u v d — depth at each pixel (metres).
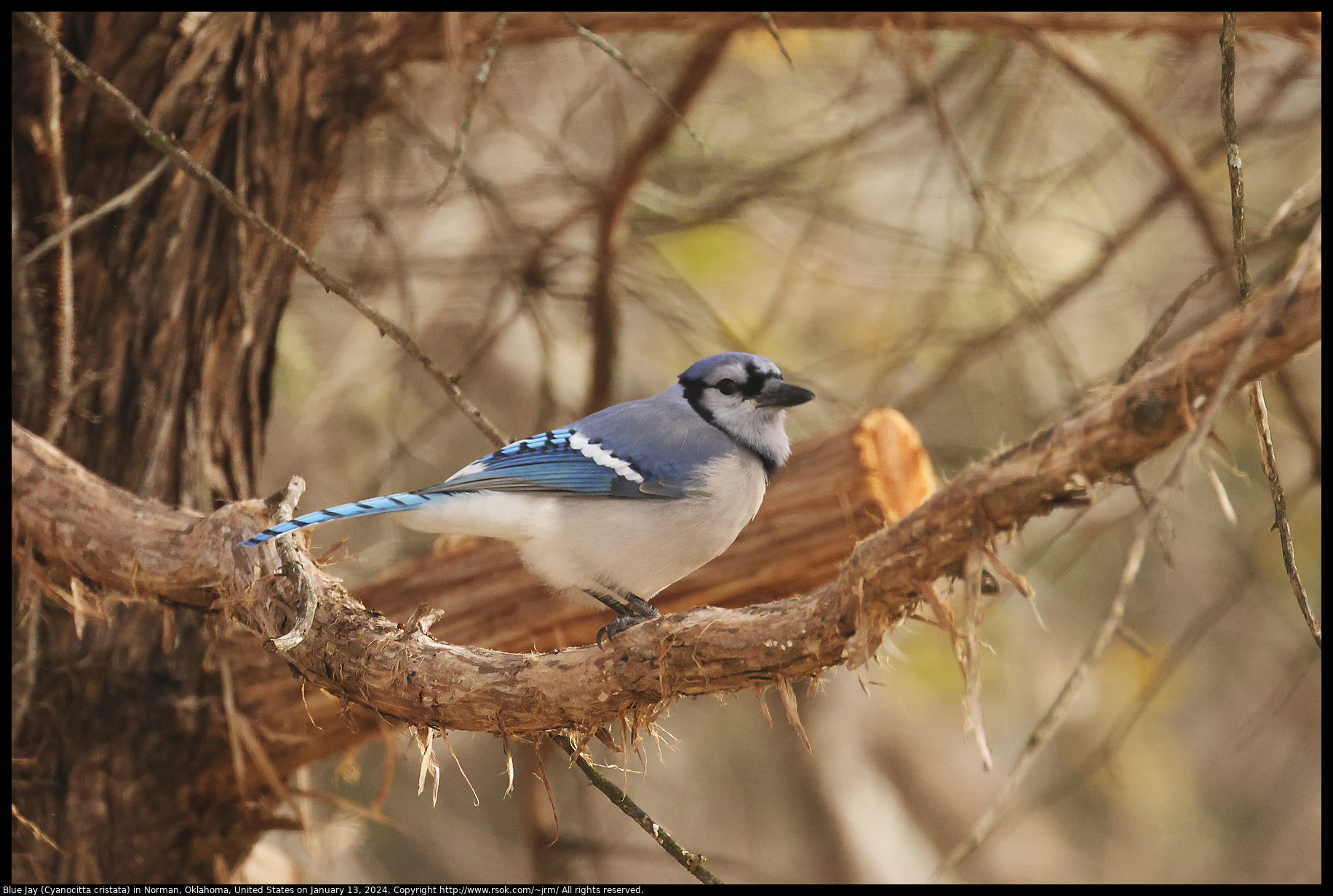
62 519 6.52
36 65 7.84
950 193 13.51
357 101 8.72
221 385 8.59
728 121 13.46
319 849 10.18
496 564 8.18
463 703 5.43
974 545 4.34
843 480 7.51
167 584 6.26
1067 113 13.04
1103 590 15.91
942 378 11.90
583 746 5.61
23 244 7.96
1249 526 14.33
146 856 8.01
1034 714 16.00
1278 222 5.16
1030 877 19.30
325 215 9.26
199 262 8.43
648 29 8.94
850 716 17.94
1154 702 15.92
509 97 14.53
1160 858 19.25
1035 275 12.91
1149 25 9.11
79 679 7.90
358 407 15.02
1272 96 11.07
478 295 15.16
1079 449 4.07
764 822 17.67
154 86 8.29
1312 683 18.27
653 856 11.09
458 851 16.67
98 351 8.17
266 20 8.50
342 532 13.91
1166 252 13.95
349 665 5.59
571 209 13.10
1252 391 4.56
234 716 7.84
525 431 15.66
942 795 20.25
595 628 8.07
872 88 12.88
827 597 4.83
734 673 5.09
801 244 12.18
